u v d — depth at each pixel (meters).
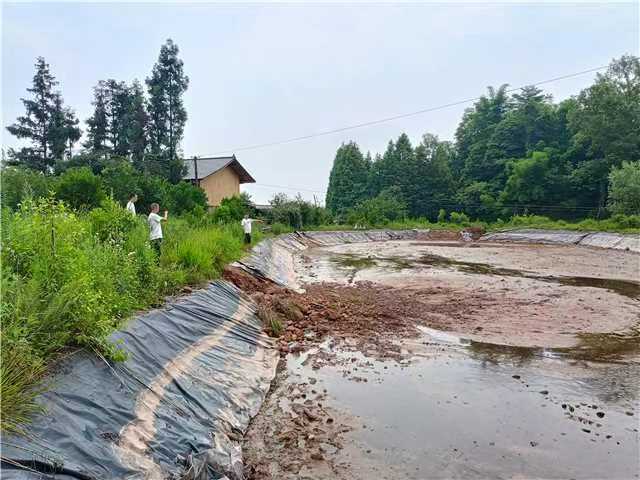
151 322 6.47
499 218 52.81
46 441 3.53
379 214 50.31
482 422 5.84
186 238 11.58
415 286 15.71
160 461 4.20
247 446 5.21
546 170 51.59
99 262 6.23
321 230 39.97
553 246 33.28
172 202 22.09
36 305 4.44
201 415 5.29
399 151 70.56
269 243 23.69
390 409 6.20
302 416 5.96
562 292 14.48
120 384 4.77
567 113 56.38
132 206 11.45
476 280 16.95
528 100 63.41
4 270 4.59
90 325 4.86
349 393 6.73
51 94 28.91
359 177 77.19
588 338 9.58
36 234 5.39
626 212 36.69
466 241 40.66
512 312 11.83
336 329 10.09
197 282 9.48
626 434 5.57
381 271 19.83
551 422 5.86
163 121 29.08
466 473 4.72
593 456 5.07
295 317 10.59
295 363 7.99
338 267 21.41
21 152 27.92
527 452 5.14
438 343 9.19
